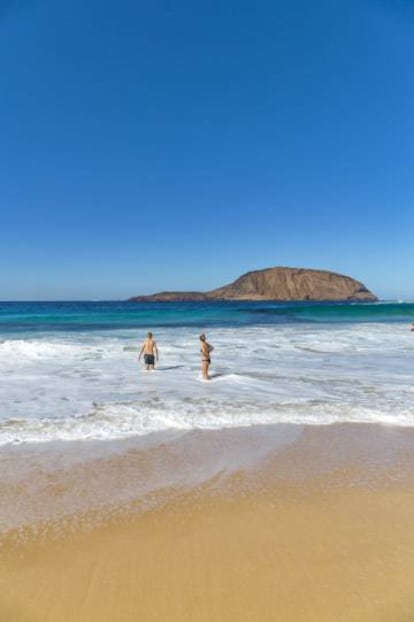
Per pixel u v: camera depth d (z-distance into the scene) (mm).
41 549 4289
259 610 3436
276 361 16688
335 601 3533
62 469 6293
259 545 4348
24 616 3385
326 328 31047
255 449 7203
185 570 3945
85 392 11352
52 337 24812
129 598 3582
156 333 27469
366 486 5777
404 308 62094
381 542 4406
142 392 11383
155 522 4820
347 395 11055
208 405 9977
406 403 10211
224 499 5383
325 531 4621
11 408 9641
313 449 7219
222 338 24203
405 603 3514
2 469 6266
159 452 7020
